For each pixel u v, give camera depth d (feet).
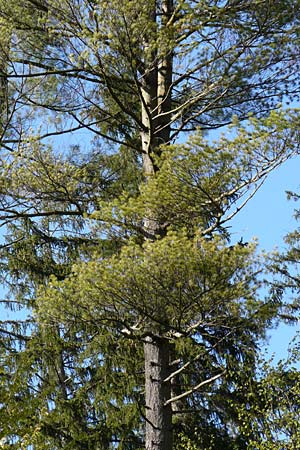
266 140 37.63
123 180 48.19
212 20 42.63
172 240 37.45
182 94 46.01
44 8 44.91
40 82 45.27
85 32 40.60
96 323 39.81
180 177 38.45
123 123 47.29
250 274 37.70
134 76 41.83
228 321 38.63
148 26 40.83
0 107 45.98
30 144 43.06
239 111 45.93
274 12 43.19
